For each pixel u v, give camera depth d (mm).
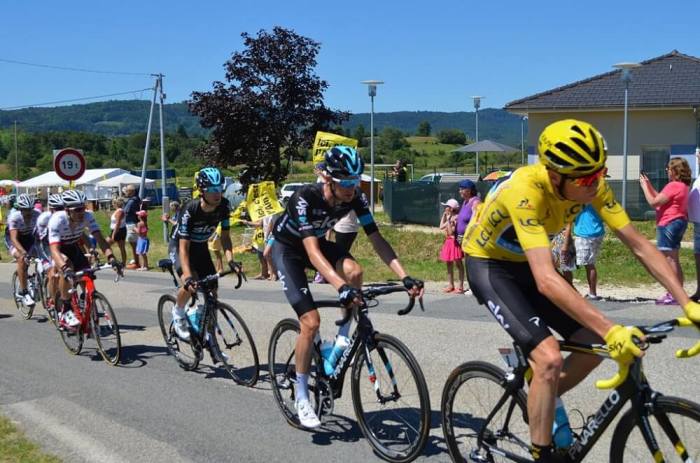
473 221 3453
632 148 20344
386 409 4023
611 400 2957
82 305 6773
